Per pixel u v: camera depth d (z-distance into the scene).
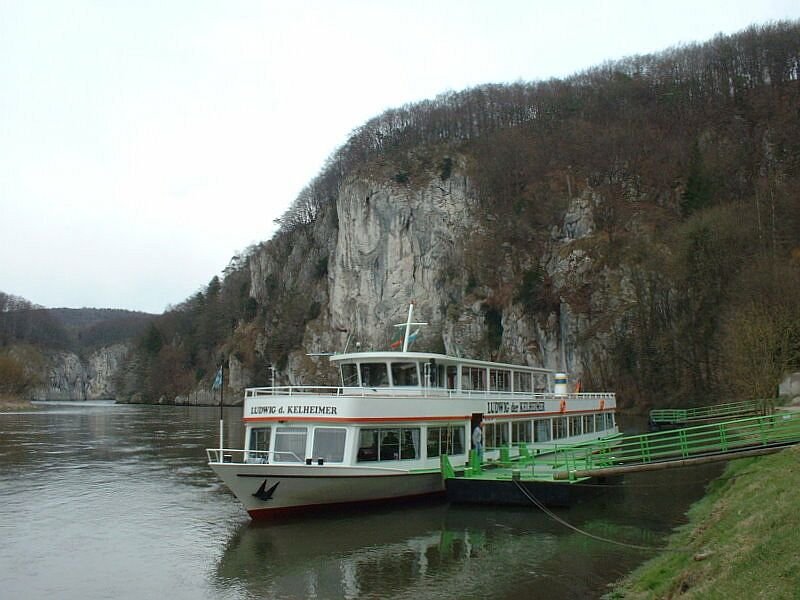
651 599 15.07
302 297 197.12
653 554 20.44
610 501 29.05
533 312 121.31
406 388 30.67
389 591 17.84
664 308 94.38
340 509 26.45
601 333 104.00
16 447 60.47
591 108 165.38
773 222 81.56
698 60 160.62
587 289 113.31
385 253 160.00
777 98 132.62
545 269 127.69
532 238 135.38
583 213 126.00
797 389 55.97
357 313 164.00
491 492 27.64
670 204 124.50
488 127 181.38
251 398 28.09
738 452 25.03
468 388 34.12
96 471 44.12
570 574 18.80
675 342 89.38
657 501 28.92
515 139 158.88
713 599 12.18
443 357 31.39
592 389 102.75
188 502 32.69
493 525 24.94
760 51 145.88
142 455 53.88
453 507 27.77
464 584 18.23
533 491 27.22
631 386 96.06
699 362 84.12
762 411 47.00
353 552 21.62
